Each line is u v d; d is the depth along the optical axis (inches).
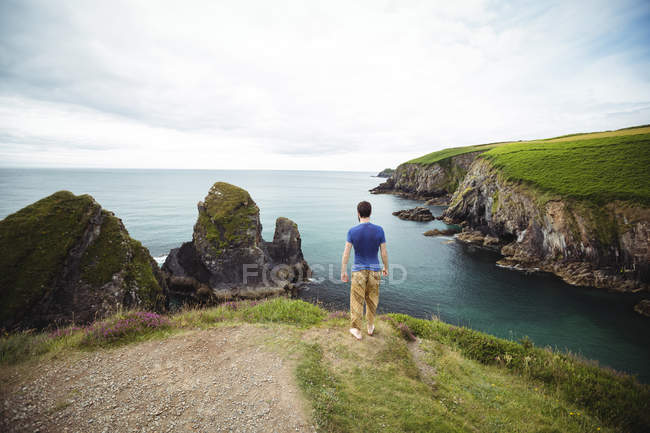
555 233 1296.8
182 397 151.3
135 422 132.1
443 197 3759.8
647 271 1019.3
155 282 661.3
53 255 523.5
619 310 893.8
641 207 1096.2
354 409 148.3
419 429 140.6
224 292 965.2
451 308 916.6
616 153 1626.5
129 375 170.9
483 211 1950.1
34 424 128.5
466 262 1380.4
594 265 1149.1
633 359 646.5
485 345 271.6
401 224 2324.1
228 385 161.6
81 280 545.0
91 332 220.5
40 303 488.7
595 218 1184.2
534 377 234.2
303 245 1664.6
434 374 207.6
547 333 765.3
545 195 1408.7
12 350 194.4
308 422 134.6
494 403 183.8
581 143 2086.6
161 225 2033.7
